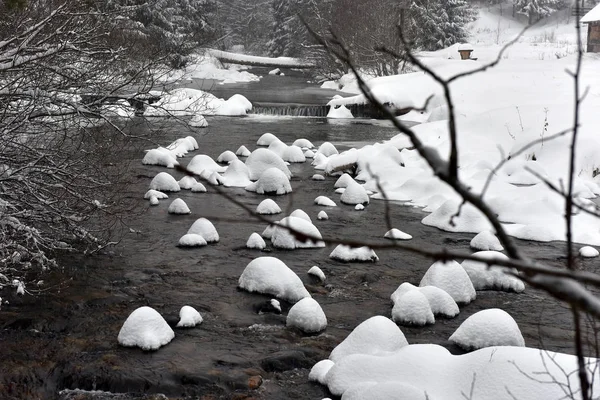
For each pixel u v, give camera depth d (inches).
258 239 476.4
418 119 1219.2
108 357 290.4
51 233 423.5
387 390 217.9
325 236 514.9
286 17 2864.2
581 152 748.6
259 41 3366.1
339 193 684.1
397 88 1336.1
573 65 1480.1
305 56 2365.9
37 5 399.9
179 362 287.1
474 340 300.4
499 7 3312.0
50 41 386.0
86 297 362.3
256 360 290.5
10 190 371.6
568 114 859.4
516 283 398.3
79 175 380.8
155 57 486.3
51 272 400.5
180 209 565.9
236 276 410.3
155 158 788.6
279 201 643.5
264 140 954.1
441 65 1476.4
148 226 522.0
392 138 998.4
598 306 47.9
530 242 521.0
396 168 751.7
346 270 432.5
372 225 558.6
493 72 1368.1
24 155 372.2
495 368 226.8
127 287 382.3
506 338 296.8
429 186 670.5
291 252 471.5
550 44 2272.4
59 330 321.1
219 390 265.9
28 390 266.8
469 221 552.7
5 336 310.2
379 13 1658.5
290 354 295.3
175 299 366.6
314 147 962.7
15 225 349.4
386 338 278.2
